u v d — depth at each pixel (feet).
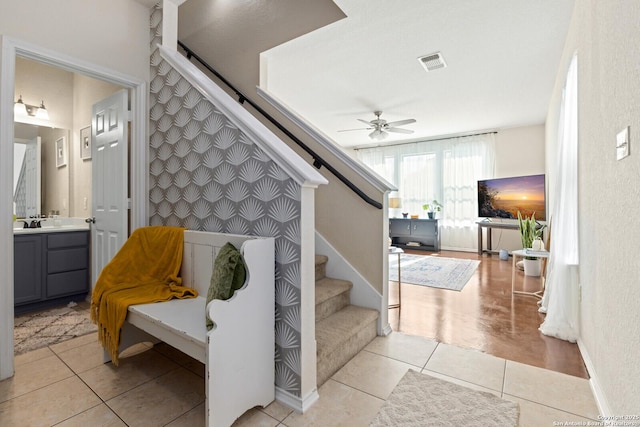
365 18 8.11
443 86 13.01
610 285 4.60
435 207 22.35
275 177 5.19
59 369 6.05
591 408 4.87
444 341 7.27
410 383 5.55
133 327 6.49
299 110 16.46
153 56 7.84
